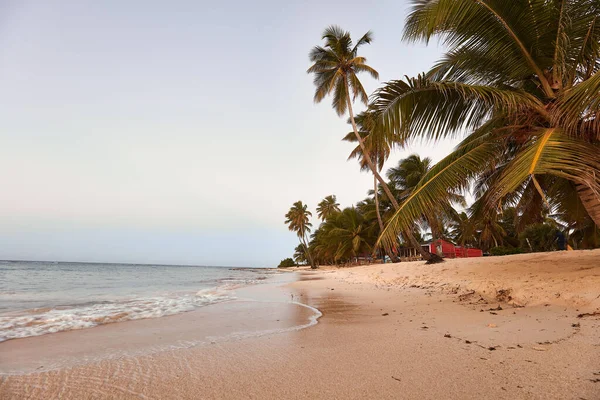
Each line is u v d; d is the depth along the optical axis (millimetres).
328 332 4977
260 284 20438
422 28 7055
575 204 11117
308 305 8781
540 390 2400
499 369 2885
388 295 10133
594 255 9242
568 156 4441
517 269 9250
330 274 31312
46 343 4793
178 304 9758
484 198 10414
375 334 4656
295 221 76375
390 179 29344
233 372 3168
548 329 4109
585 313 4719
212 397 2578
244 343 4402
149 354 3957
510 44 6801
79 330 5828
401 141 7531
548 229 28938
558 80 6668
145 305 9641
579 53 6457
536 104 6285
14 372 3326
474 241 36219
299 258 114000
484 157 6590
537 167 4438
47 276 34750
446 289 9703
